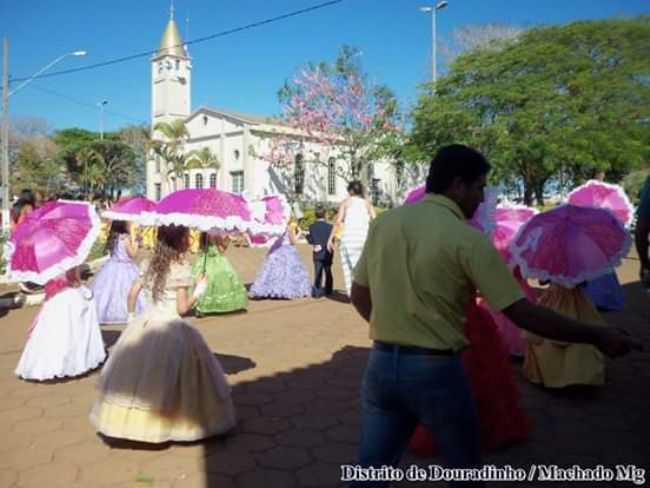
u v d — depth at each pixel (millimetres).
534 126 21953
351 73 34562
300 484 3482
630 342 2148
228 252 20031
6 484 3482
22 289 10156
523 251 4914
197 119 45875
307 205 39156
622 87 22297
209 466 3711
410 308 2346
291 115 35750
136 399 3826
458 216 2438
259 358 6211
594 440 4098
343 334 7336
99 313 8086
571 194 7070
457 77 24906
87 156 50781
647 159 22875
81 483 3494
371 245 2576
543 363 5055
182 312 4078
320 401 4879
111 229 8477
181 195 4477
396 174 40688
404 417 2512
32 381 5500
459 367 2396
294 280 10195
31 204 10977
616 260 4617
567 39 24344
